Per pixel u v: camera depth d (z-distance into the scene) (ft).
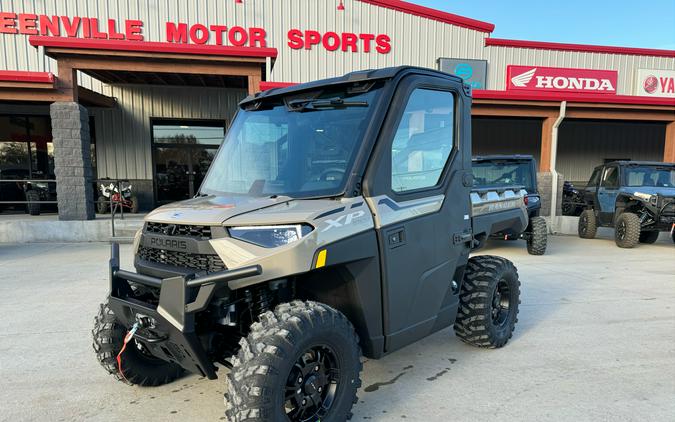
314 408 7.77
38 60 40.16
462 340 12.65
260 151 9.77
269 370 6.69
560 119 38.63
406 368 11.37
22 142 46.21
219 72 32.63
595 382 10.55
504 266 12.34
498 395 9.90
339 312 7.93
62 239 32.01
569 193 48.91
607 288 19.86
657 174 34.83
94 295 17.99
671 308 16.75
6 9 39.42
